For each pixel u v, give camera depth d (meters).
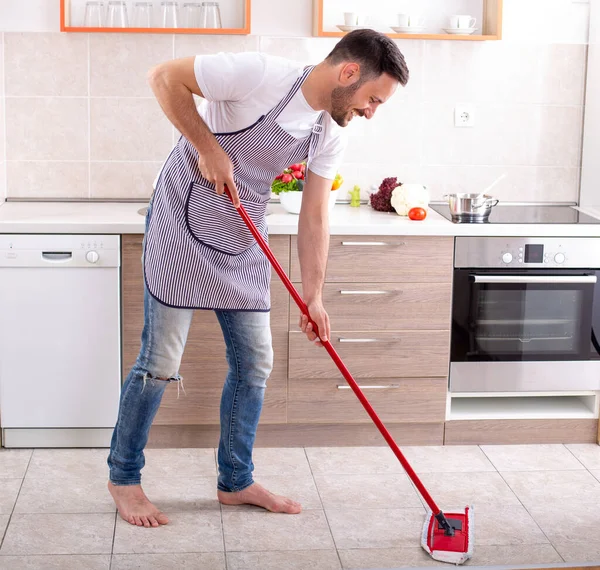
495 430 3.44
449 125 3.77
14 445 3.31
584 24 3.74
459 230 3.24
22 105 3.61
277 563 2.58
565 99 3.79
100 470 3.15
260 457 3.29
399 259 3.25
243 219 2.56
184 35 3.61
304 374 3.30
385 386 3.34
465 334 3.33
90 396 3.28
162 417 3.31
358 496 3.00
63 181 3.68
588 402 3.53
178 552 2.63
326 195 2.69
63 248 3.14
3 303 3.19
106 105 3.63
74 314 3.21
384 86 2.38
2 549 2.62
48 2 3.55
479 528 2.79
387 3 3.69
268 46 3.64
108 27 3.48
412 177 3.79
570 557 2.63
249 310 2.74
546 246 3.29
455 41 3.71
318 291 2.70
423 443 3.43
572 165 3.84
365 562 2.59
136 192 3.71
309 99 2.43
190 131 2.44
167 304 2.67
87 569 2.53
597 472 3.21
